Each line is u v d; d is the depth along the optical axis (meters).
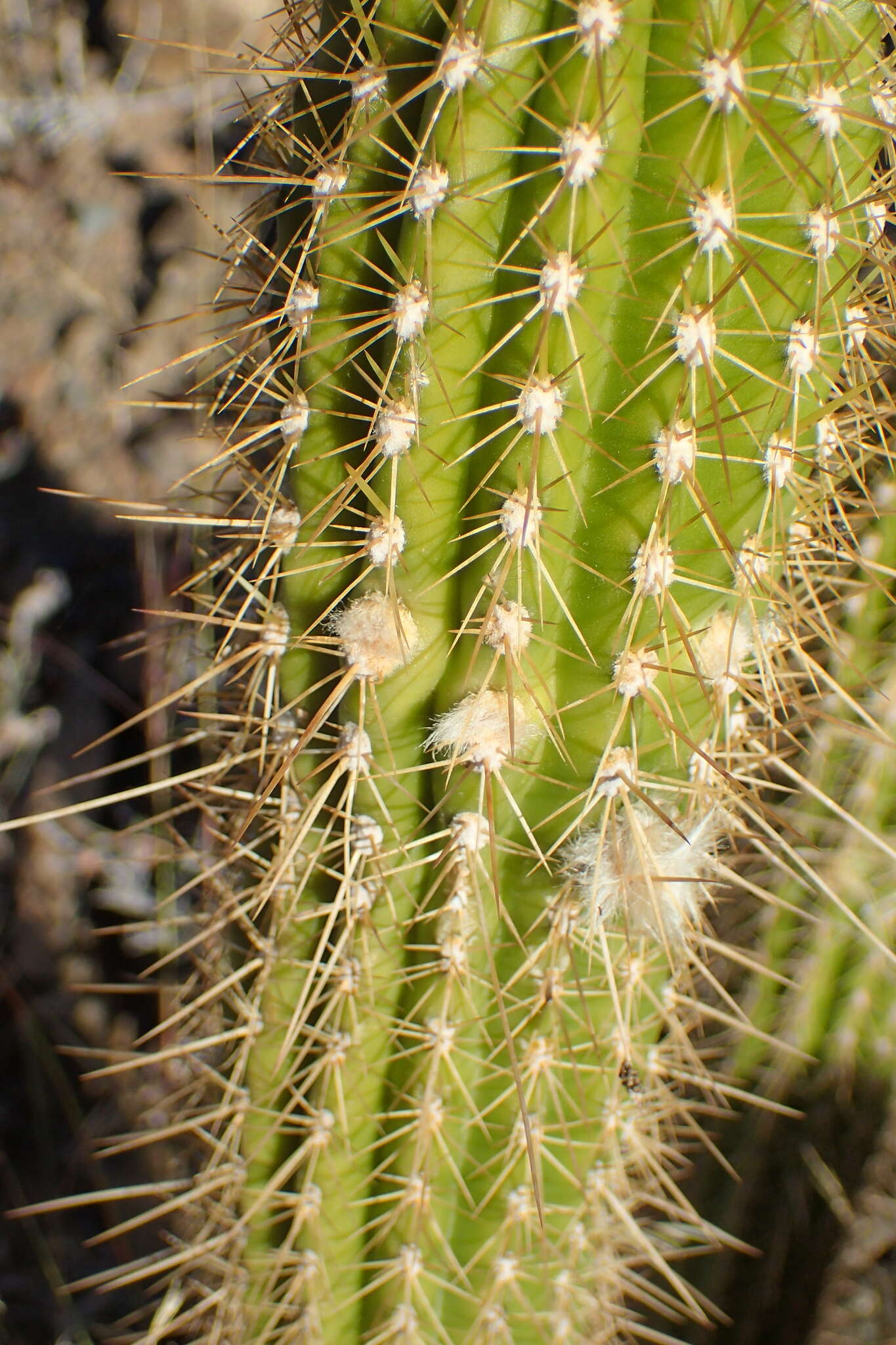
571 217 0.29
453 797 0.32
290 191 0.33
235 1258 0.35
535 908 0.32
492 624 0.30
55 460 0.63
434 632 0.31
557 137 0.29
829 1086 0.39
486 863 0.32
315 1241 0.34
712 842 0.33
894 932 0.39
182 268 0.66
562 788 0.32
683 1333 0.40
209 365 0.54
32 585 0.60
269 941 0.34
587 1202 0.34
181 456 0.63
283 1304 0.34
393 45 0.30
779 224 0.30
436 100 0.29
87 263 0.65
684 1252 0.39
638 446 0.30
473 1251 0.34
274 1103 0.34
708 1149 0.40
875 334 0.33
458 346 0.30
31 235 0.65
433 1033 0.32
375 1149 0.34
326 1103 0.33
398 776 0.32
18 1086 0.52
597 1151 0.34
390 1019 0.33
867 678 0.38
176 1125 0.35
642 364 0.30
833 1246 0.39
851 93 0.30
